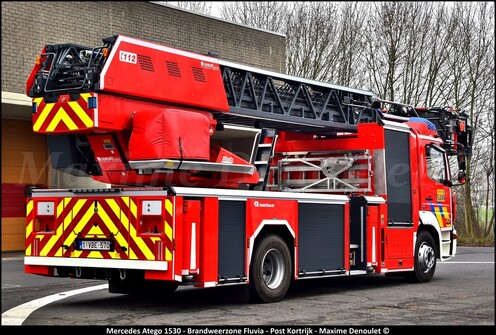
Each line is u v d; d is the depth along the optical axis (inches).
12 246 761.0
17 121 765.3
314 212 426.6
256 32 966.4
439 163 550.0
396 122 519.5
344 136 513.3
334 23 1138.7
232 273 371.6
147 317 343.6
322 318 343.0
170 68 379.6
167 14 845.8
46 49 376.5
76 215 374.0
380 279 540.4
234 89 432.5
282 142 530.3
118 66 353.1
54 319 339.6
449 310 373.4
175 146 362.0
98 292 456.4
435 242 538.3
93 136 374.9
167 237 344.5
